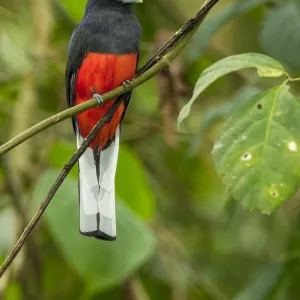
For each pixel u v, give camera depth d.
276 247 12.59
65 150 10.84
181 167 13.27
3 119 12.91
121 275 9.16
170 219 13.29
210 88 12.66
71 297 11.76
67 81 8.74
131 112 12.88
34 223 6.27
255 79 11.84
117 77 8.44
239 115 6.45
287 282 10.16
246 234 13.03
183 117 6.46
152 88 12.97
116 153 8.50
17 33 12.80
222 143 6.39
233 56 6.62
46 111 13.09
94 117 8.50
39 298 10.71
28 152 11.60
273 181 6.21
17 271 10.38
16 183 10.34
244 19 12.99
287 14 10.32
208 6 7.00
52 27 12.55
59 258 11.84
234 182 6.27
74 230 9.20
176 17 12.83
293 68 10.27
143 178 10.44
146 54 11.68
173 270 12.02
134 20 8.67
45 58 12.04
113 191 8.09
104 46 8.40
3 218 11.12
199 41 10.18
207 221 13.34
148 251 9.25
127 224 9.33
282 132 6.31
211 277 12.82
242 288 12.60
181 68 9.95
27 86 11.93
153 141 13.30
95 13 8.62
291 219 12.25
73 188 9.43
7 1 13.02
